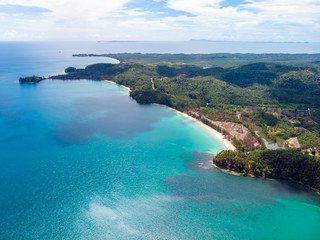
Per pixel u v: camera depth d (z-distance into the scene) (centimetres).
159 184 12094
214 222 9769
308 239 9019
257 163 12888
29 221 9588
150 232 9269
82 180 12225
